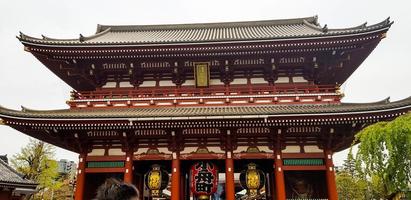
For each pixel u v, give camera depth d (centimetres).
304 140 2192
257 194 2217
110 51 2378
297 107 2206
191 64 2495
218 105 2356
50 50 2389
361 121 1983
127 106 2395
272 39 2269
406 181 1275
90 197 2234
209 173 2253
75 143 2234
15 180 2644
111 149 2245
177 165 2162
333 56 2392
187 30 3769
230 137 2159
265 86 2466
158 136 2208
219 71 2536
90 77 2588
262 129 2175
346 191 5466
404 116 1328
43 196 5034
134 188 334
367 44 2325
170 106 2381
